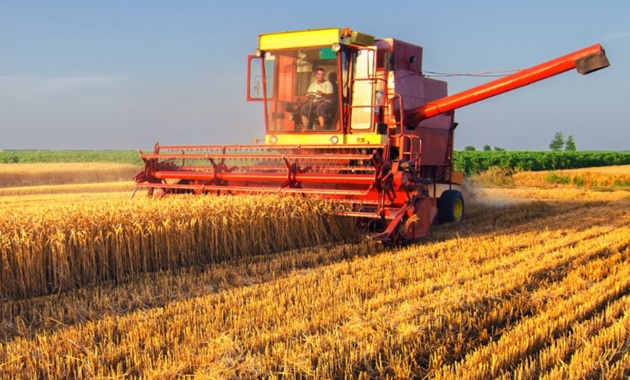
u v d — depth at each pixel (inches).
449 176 610.9
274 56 514.6
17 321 253.1
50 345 224.7
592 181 1162.0
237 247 396.2
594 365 205.9
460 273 327.0
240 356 207.3
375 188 424.2
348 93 490.9
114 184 1178.0
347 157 426.3
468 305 265.4
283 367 201.6
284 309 263.7
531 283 309.4
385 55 468.4
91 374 200.1
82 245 324.5
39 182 1359.5
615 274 328.8
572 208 674.2
